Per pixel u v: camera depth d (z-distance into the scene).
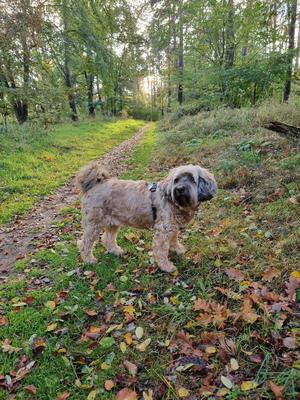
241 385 0.71
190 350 0.82
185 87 6.35
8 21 4.08
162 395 0.74
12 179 2.63
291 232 1.25
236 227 1.39
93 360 0.86
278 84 4.29
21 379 0.82
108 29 6.76
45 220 1.93
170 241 1.28
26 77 4.77
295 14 3.61
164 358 0.83
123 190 1.24
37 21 4.39
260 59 4.33
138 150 3.92
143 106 14.38
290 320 0.86
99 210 1.27
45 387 0.79
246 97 4.57
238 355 0.79
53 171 3.02
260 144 2.24
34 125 4.71
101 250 1.43
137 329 0.92
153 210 1.19
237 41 4.79
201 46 5.22
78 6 5.63
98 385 0.78
